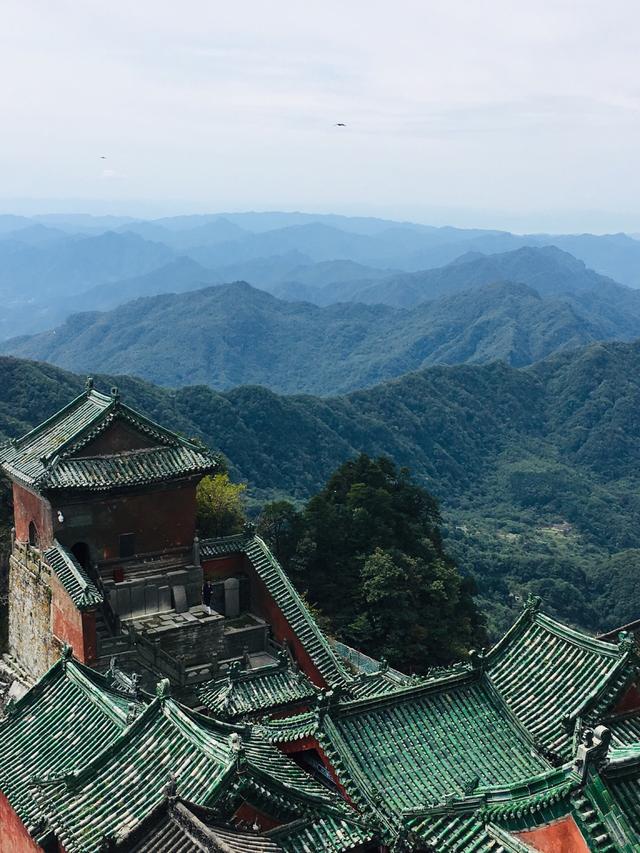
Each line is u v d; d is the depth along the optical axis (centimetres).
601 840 1508
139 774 1877
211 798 1716
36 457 3428
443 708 2192
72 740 2172
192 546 3581
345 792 1989
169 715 1983
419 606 5322
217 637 3341
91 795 1866
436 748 2095
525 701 2245
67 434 3469
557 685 2245
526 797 1647
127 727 2025
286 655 3117
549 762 2086
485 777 2045
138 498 3444
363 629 4994
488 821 1670
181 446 3597
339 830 1850
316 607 5200
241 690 2878
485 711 2214
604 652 2234
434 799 1958
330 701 2089
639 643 3222
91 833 1758
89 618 2995
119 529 3419
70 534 3316
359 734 2081
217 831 1645
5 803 2153
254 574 3619
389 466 6344
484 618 6075
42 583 3341
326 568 5425
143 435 3512
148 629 3231
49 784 1938
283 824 1822
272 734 2270
